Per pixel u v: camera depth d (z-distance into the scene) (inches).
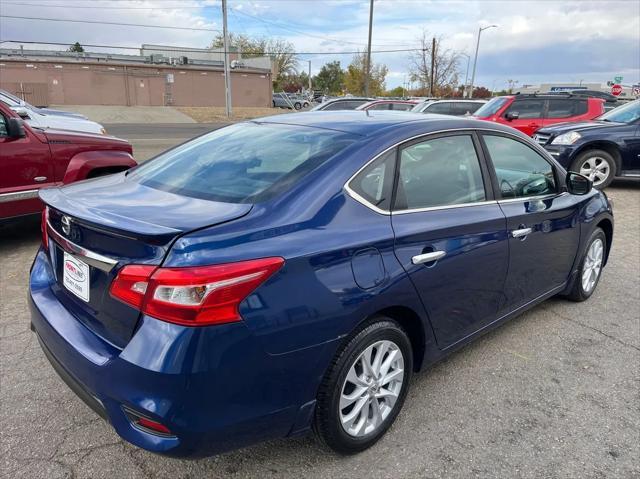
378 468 100.6
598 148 361.4
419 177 112.4
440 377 132.8
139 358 78.2
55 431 108.2
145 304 79.0
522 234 134.0
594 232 173.6
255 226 86.3
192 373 77.2
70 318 95.1
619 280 204.2
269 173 101.9
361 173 101.7
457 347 125.0
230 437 83.9
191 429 79.3
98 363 83.4
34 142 220.2
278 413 88.0
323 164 100.2
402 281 100.5
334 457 103.3
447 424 114.1
